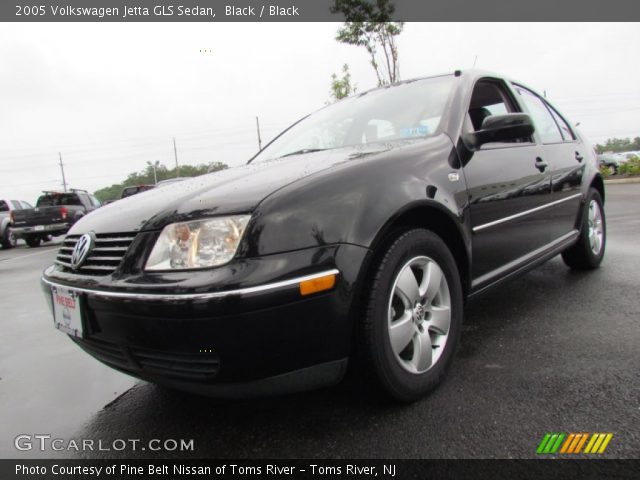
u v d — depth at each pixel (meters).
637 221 6.83
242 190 1.66
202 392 1.54
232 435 1.78
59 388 2.44
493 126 2.21
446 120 2.30
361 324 1.66
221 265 1.46
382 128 2.53
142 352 1.59
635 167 21.66
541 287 3.41
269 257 1.46
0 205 14.87
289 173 1.81
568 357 2.16
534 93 3.40
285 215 1.52
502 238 2.45
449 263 2.01
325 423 1.77
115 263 1.67
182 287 1.43
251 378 1.47
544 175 2.88
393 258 1.74
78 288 1.67
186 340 1.44
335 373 1.60
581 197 3.47
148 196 2.02
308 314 1.49
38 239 13.98
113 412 2.09
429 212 1.95
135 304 1.48
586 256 3.64
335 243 1.56
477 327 2.68
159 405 2.12
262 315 1.42
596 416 1.67
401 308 1.83
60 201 14.70
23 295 5.27
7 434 1.98
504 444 1.55
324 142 2.73
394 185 1.80
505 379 2.00
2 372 2.75
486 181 2.29
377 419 1.77
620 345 2.24
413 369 1.84
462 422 1.70
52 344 3.26
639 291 3.09
